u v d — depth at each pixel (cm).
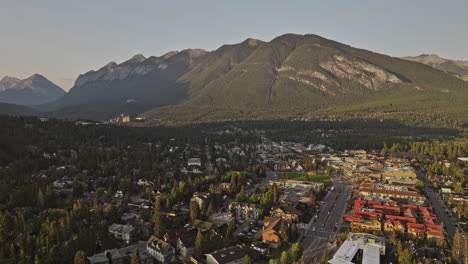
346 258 16275
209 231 19125
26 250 15550
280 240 18562
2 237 16575
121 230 18938
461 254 17112
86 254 15512
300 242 19062
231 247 17088
